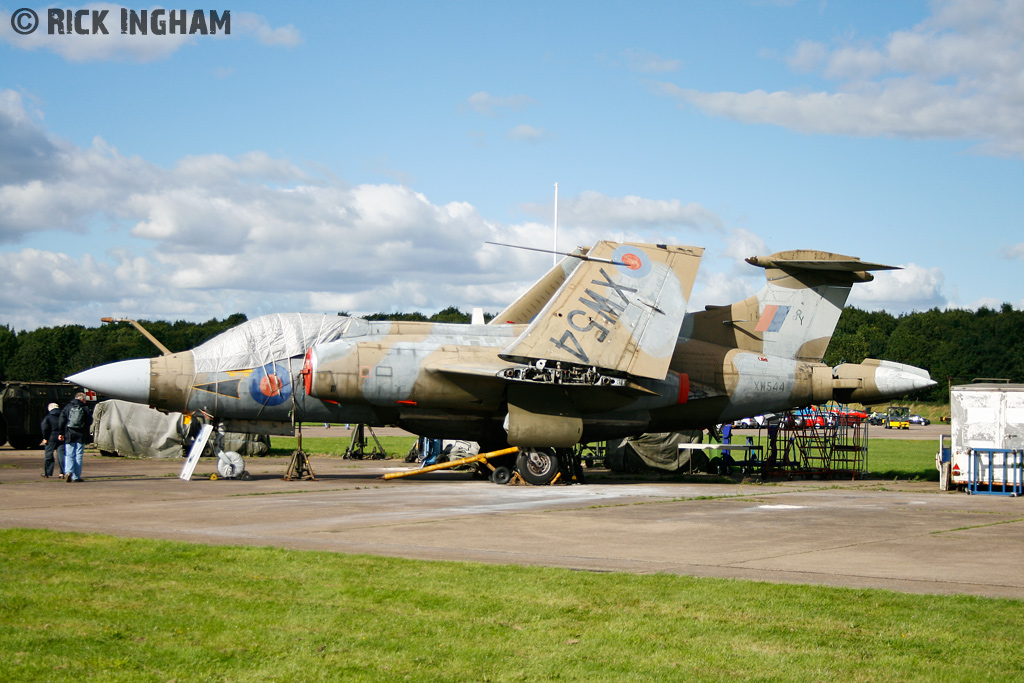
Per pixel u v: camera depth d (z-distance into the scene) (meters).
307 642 6.53
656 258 22.34
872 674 5.93
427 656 6.22
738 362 23.39
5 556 9.55
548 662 6.12
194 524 12.71
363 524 12.88
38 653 6.21
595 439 23.09
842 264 23.03
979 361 103.50
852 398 24.30
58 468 24.64
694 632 6.86
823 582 8.90
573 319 20.98
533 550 10.68
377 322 22.20
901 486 21.88
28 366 103.94
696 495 18.25
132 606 7.47
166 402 20.92
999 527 13.32
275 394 21.02
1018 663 6.15
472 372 20.28
